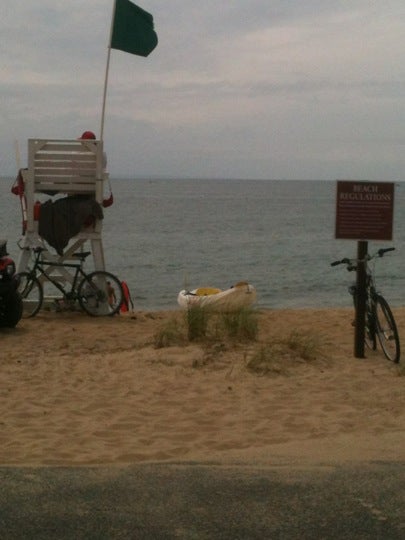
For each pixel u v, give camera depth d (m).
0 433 6.64
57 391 8.05
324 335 11.43
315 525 4.02
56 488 4.54
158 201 130.62
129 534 3.88
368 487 4.60
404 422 6.86
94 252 13.46
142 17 13.57
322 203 131.38
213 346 9.76
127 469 4.99
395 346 9.32
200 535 3.88
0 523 3.99
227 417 7.13
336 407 7.39
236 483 4.66
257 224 66.94
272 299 23.56
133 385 8.24
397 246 44.06
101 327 12.21
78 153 13.16
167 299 23.66
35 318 12.98
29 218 13.16
